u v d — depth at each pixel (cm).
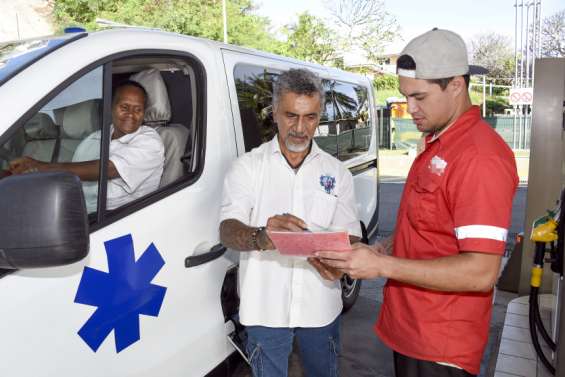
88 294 197
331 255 179
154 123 280
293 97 217
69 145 215
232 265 272
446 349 191
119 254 210
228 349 269
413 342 198
